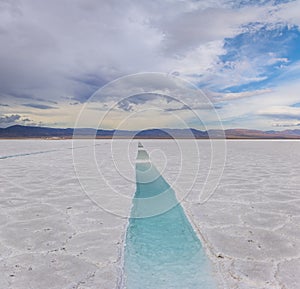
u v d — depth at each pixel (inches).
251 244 73.0
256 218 94.4
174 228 86.3
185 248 70.7
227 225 87.7
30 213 100.3
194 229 84.2
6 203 113.1
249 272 58.6
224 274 57.9
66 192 134.7
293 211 102.0
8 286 52.9
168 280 56.3
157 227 86.9
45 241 75.0
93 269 59.6
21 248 70.5
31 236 78.5
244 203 113.9
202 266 61.4
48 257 65.4
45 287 52.6
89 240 75.7
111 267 60.4
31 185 150.2
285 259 64.5
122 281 55.4
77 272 58.2
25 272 58.3
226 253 67.9
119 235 79.4
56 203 114.3
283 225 87.4
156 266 62.2
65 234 80.1
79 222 90.9
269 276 56.7
